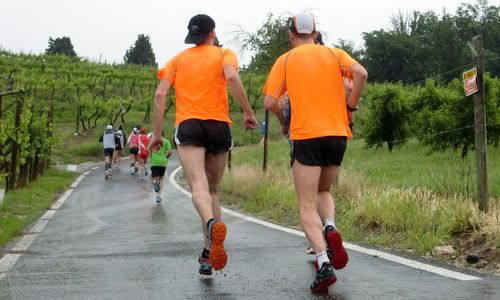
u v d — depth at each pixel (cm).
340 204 1009
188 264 631
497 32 9256
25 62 6238
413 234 710
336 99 489
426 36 9400
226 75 519
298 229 898
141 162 2230
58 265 645
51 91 5119
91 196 1623
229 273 573
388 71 9094
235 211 1178
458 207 741
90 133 3994
